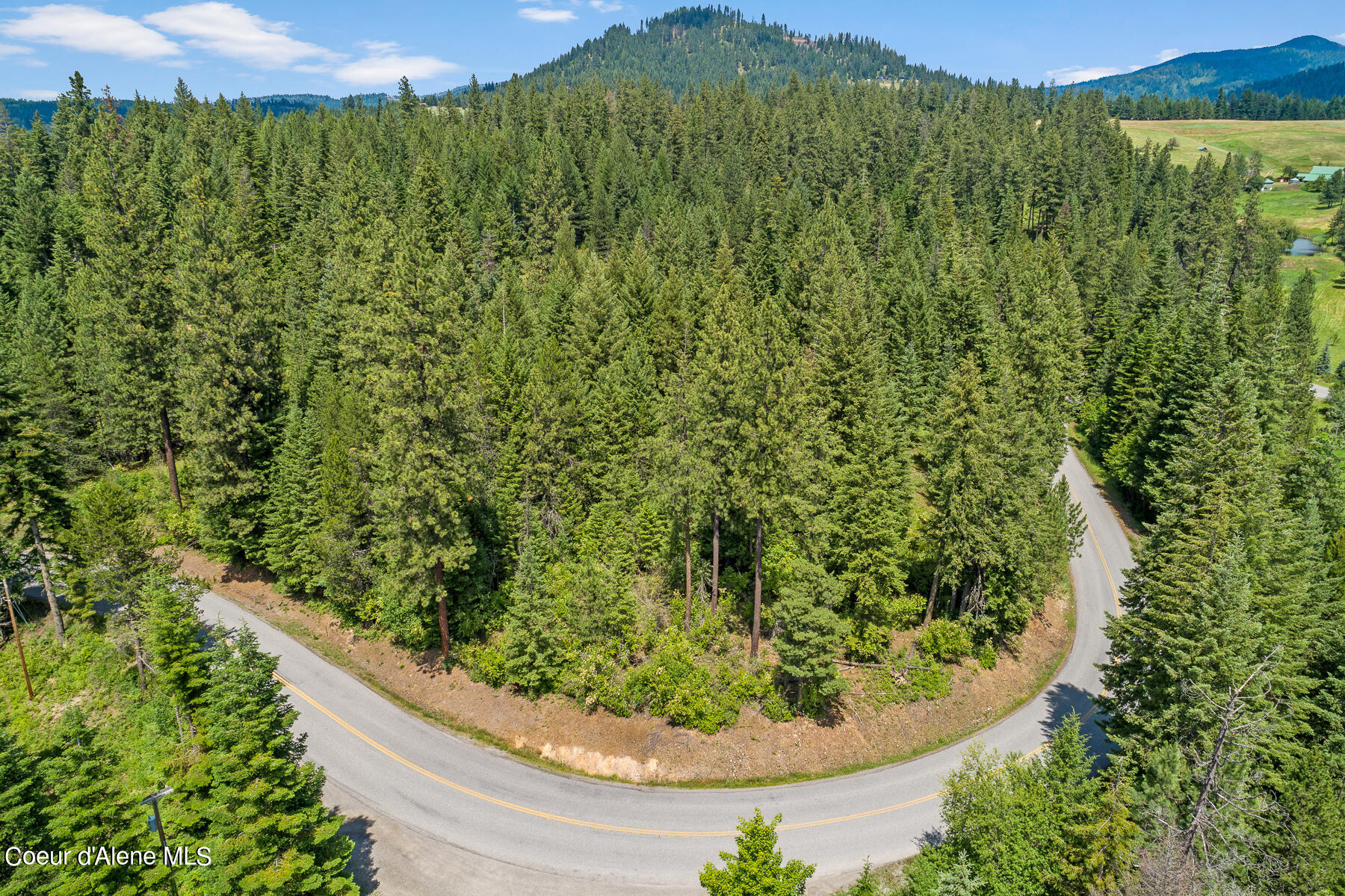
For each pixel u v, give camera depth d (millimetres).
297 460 44406
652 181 118062
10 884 21625
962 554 42000
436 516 36938
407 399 36125
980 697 42312
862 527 41500
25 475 38906
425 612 40750
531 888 28734
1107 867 23609
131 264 51406
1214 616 28375
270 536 45438
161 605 31719
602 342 61156
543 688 38469
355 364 52406
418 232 69562
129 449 56938
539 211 96625
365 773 34312
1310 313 101625
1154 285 83000
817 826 32469
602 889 28766
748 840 22516
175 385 50469
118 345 51656
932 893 25578
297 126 118000
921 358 69125
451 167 102750
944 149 137000
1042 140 147000
